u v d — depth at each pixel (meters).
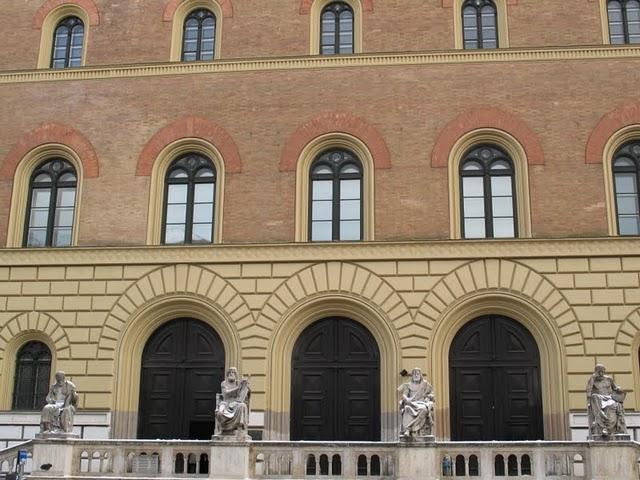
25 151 27.75
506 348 25.23
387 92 26.77
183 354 26.17
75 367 25.56
